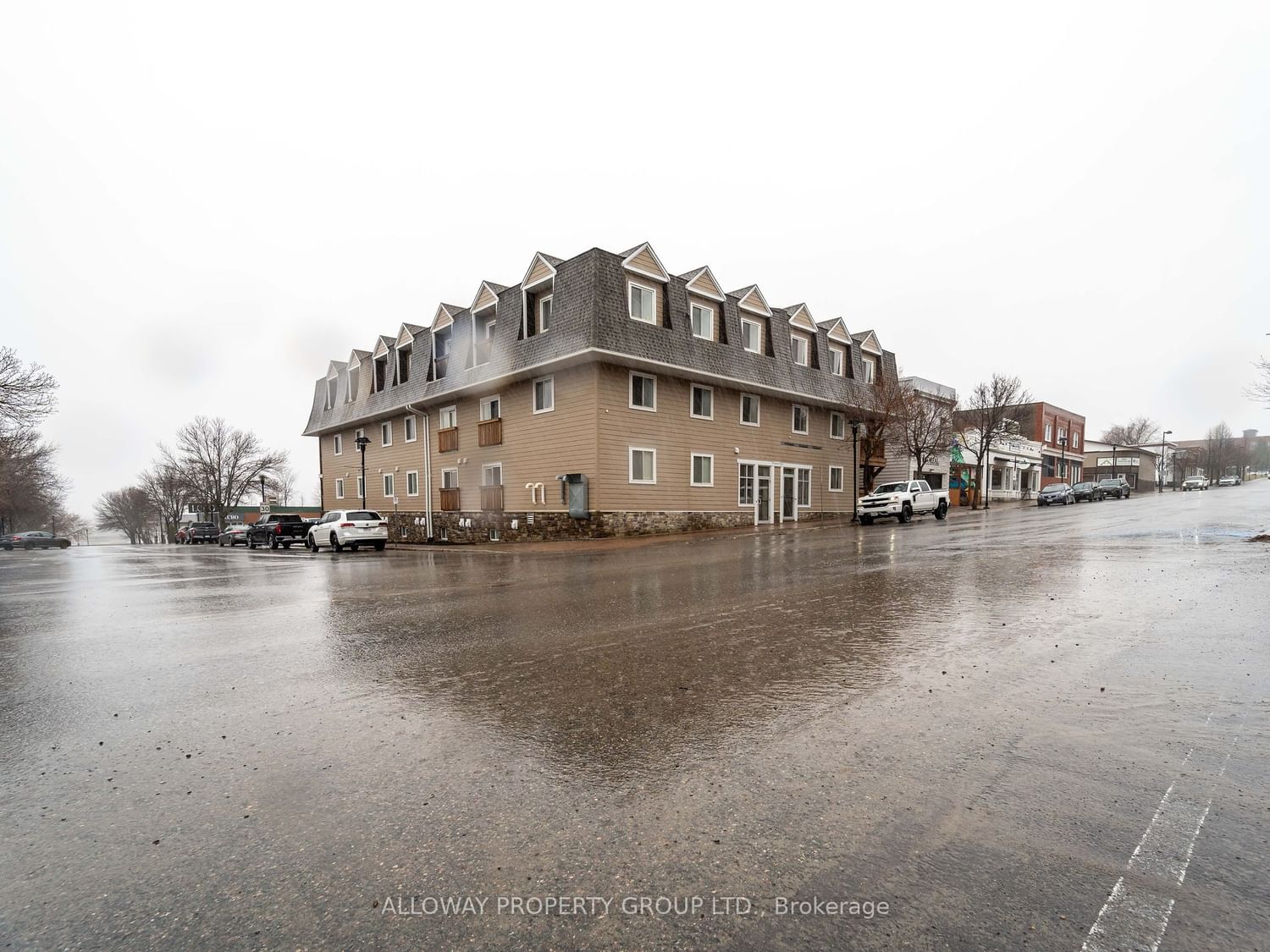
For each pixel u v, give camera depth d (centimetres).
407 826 262
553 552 1689
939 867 224
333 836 256
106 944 195
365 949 192
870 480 3189
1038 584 816
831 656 501
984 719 359
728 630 604
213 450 5725
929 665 468
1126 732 337
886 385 2855
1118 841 236
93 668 535
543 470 2203
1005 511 3011
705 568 1117
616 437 2062
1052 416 5047
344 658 546
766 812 265
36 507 6056
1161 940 186
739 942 191
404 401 2820
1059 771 294
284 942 195
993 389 3431
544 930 199
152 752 348
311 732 372
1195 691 396
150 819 273
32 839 259
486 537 2441
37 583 1300
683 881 221
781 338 2606
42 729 390
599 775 304
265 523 3053
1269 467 10275
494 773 309
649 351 2038
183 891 222
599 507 2008
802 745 332
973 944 187
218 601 925
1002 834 243
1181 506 2720
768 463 2611
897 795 275
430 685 460
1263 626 553
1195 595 700
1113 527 1705
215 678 495
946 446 2955
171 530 6850
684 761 317
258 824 267
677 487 2253
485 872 229
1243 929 189
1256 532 1439
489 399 2469
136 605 909
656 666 487
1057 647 504
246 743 358
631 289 2072
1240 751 311
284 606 852
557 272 2078
